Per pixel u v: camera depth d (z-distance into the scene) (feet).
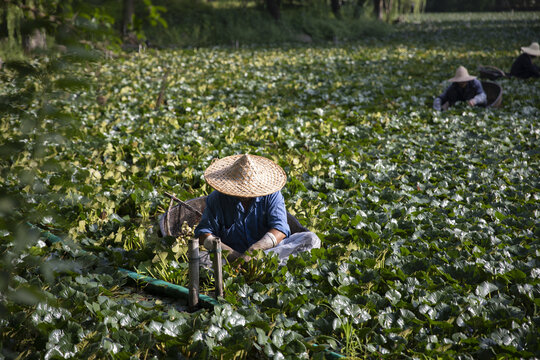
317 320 10.55
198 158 22.13
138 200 17.15
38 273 12.19
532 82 42.86
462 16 170.19
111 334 9.98
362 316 10.73
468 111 31.24
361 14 118.32
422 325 10.36
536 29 108.17
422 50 75.66
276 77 46.83
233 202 13.38
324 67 55.88
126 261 13.38
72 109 27.40
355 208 17.04
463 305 10.91
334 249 13.46
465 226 15.33
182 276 12.64
